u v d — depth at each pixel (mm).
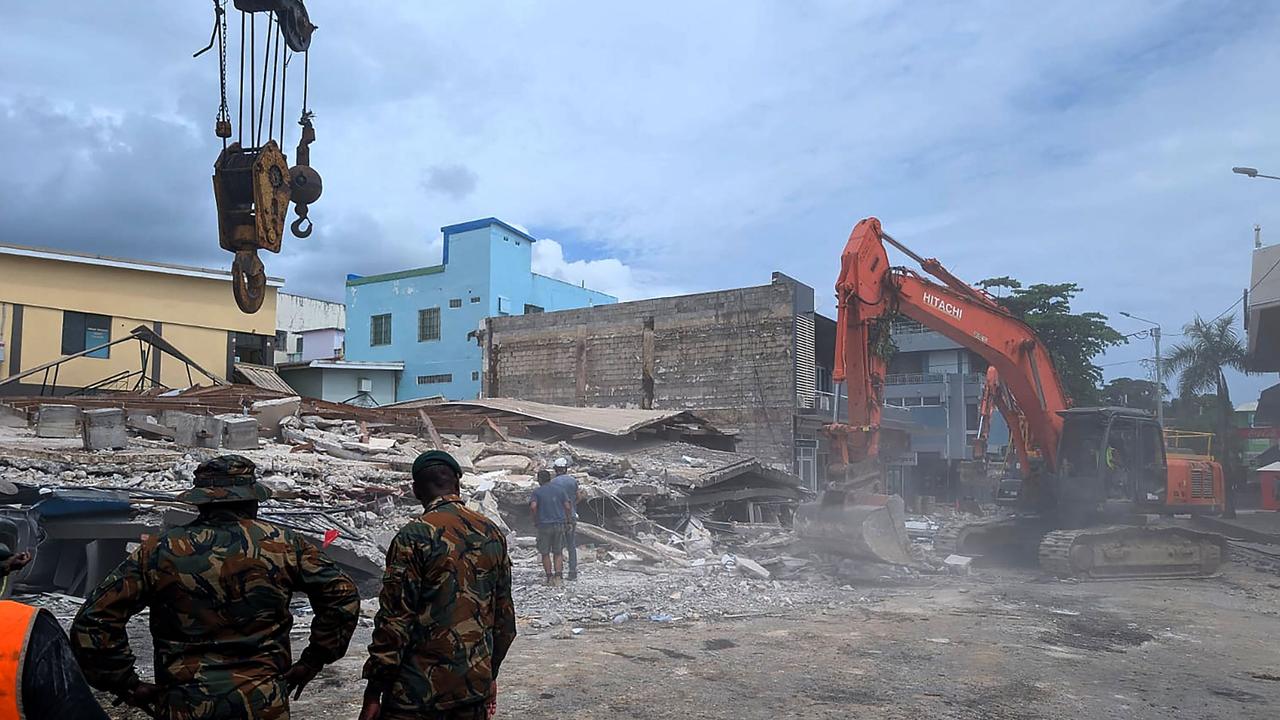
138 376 26562
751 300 28844
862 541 13617
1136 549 15336
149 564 2982
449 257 40281
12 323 24453
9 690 2295
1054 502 16375
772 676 7520
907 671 7867
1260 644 9680
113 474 12078
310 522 11086
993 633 9781
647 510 18062
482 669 3607
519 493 15930
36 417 15609
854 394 14062
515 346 33938
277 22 6074
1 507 8836
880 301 14500
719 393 29094
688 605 11039
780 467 27609
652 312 30844
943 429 42156
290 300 51188
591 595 11289
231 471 3170
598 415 23719
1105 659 8656
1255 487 38438
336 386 38375
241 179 5703
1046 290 45250
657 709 6430
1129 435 16219
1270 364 39625
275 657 3094
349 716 5941
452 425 21406
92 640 2883
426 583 3609
